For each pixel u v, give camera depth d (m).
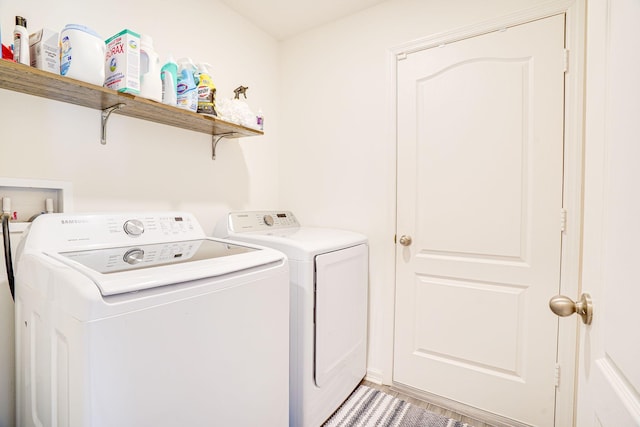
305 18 2.06
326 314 1.52
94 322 0.66
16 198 1.14
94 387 0.66
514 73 1.56
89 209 1.32
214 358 0.90
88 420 0.65
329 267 1.54
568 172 1.44
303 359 1.41
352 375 1.80
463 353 1.72
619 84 0.55
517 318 1.58
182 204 1.70
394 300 1.91
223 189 1.94
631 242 0.49
